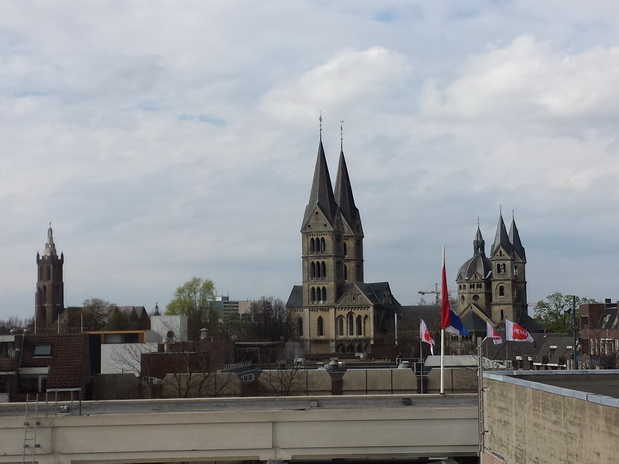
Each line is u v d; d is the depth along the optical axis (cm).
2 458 5394
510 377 5009
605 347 14675
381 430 5469
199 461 5834
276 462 5566
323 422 5419
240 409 5962
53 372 9281
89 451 5362
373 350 18138
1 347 9344
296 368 10675
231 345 14425
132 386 9756
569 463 3991
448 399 6375
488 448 5319
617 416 3472
